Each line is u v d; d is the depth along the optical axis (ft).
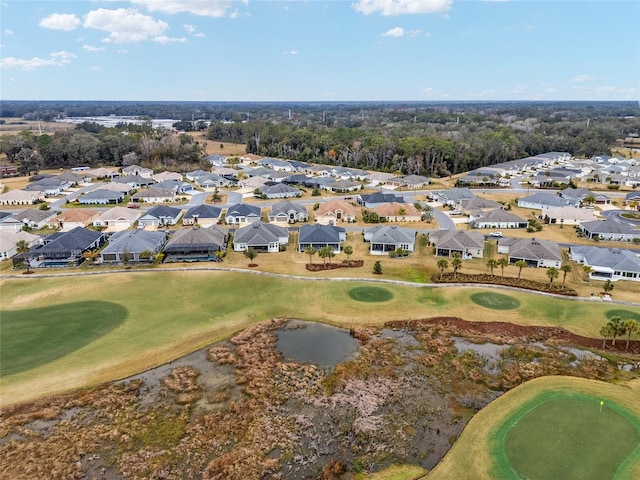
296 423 147.74
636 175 562.25
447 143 651.66
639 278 256.11
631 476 123.75
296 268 278.67
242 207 392.27
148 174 612.70
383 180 563.48
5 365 176.65
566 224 383.24
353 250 314.76
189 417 150.82
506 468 127.65
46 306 226.17
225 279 261.24
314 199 484.33
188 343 195.52
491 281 256.11
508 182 570.05
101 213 408.05
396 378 172.76
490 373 176.35
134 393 163.12
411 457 133.80
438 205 451.94
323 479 125.59
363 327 210.59
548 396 160.15
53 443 139.23
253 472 127.85
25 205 451.94
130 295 239.50
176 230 362.12
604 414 149.69
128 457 133.59
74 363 178.91
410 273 270.46
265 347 193.57
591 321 212.64
